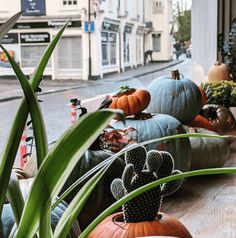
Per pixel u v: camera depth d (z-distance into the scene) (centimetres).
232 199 187
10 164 63
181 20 912
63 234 67
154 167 102
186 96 271
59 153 57
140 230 104
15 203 70
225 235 148
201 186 208
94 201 145
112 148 159
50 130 248
